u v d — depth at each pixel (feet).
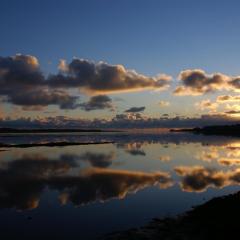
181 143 344.49
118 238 55.83
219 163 160.76
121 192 92.84
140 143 346.54
